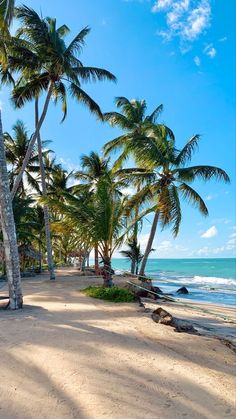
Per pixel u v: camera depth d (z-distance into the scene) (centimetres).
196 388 441
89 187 3403
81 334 670
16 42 1788
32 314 872
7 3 991
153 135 2273
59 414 361
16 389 415
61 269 4212
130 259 2808
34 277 2708
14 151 3181
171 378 470
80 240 1605
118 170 2506
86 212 1565
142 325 815
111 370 484
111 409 372
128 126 2667
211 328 984
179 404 393
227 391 439
